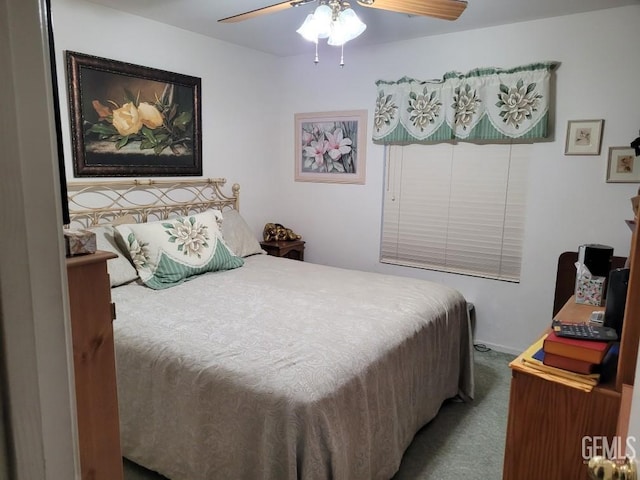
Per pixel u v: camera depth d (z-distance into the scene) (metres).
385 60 3.57
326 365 1.68
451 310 2.58
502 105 3.07
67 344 0.53
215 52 3.57
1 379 0.45
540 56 2.97
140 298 2.40
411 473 2.05
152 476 1.95
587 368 1.33
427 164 3.51
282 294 2.53
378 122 3.60
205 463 1.69
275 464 1.50
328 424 1.53
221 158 3.74
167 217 3.34
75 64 2.72
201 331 1.96
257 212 4.13
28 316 0.47
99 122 2.88
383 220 3.79
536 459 1.42
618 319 1.51
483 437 2.33
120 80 2.96
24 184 0.45
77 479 0.56
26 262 0.46
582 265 2.08
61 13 2.64
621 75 2.75
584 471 1.33
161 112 3.23
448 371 2.55
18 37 0.44
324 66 3.90
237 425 1.59
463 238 3.44
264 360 1.70
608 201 2.87
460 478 2.03
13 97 0.44
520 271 3.25
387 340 1.98
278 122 4.24
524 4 2.67
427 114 3.37
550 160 3.03
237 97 3.80
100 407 0.98
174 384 1.75
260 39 3.56
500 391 2.81
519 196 3.18
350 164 3.88
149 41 3.11
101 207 2.96
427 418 2.36
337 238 4.05
